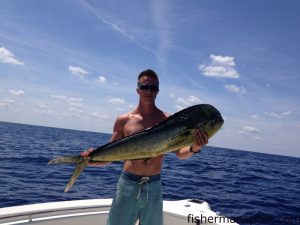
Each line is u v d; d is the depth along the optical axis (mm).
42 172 14234
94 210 4203
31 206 3896
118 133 3428
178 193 10773
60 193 9703
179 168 20891
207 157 42000
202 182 14453
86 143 50312
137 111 3398
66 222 3891
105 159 2830
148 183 3195
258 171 26391
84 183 11734
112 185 11758
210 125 2549
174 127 2598
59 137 64938
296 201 11508
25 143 35062
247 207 9477
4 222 3527
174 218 4242
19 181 11445
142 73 3338
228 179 17094
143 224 3223
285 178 22344
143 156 2713
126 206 3205
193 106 2617
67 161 2910
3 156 19625
